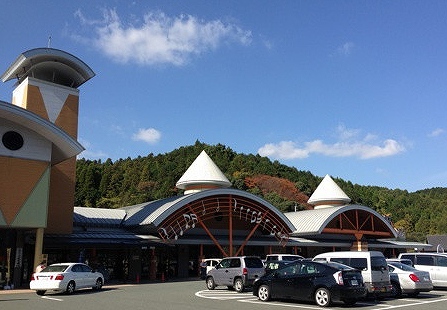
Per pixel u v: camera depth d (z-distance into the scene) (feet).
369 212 164.96
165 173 339.57
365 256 59.77
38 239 87.71
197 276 128.67
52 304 56.44
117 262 116.78
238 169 372.38
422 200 398.21
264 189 326.44
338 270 52.65
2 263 94.84
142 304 55.88
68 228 110.22
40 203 88.07
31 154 89.25
